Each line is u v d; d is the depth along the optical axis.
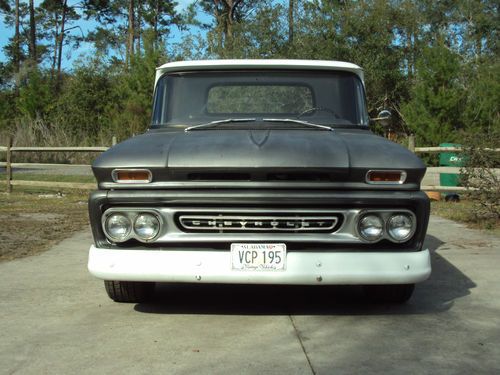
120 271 4.23
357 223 4.18
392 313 4.78
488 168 9.23
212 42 30.50
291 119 5.17
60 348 4.00
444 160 13.45
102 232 4.34
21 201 13.06
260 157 4.16
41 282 5.82
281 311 4.84
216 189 4.19
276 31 28.59
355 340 4.13
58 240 8.23
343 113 5.23
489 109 18.47
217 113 5.26
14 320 4.61
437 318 4.64
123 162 4.27
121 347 4.01
